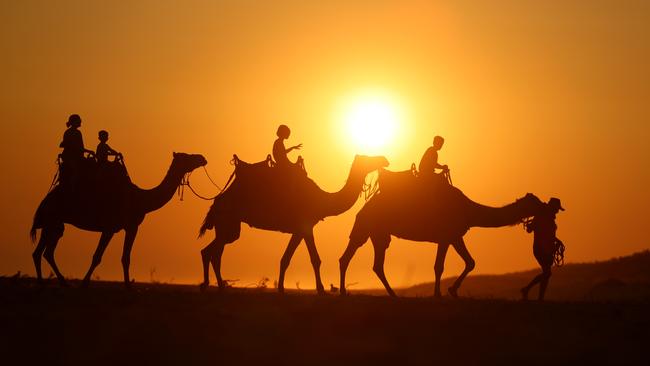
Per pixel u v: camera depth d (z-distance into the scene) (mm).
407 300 71938
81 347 54594
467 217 84688
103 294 71062
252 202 82875
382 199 85688
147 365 51312
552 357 53562
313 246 83000
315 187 84500
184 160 83688
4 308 64312
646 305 70938
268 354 53094
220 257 83125
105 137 82000
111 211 80062
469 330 59688
